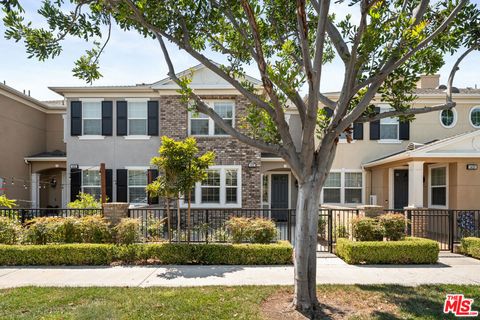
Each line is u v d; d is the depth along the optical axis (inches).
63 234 335.0
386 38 196.9
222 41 247.3
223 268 292.0
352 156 606.9
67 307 196.4
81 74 254.5
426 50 227.3
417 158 451.2
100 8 222.2
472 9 215.3
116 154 592.4
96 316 182.2
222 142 567.8
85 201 468.8
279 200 668.1
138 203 585.3
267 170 620.1
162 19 214.8
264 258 307.3
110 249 309.1
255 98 212.2
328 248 360.5
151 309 193.0
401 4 225.1
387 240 339.0
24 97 645.9
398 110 229.3
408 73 231.6
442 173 507.2
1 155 602.2
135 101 594.9
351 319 182.9
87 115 597.0
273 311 193.6
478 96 588.1
